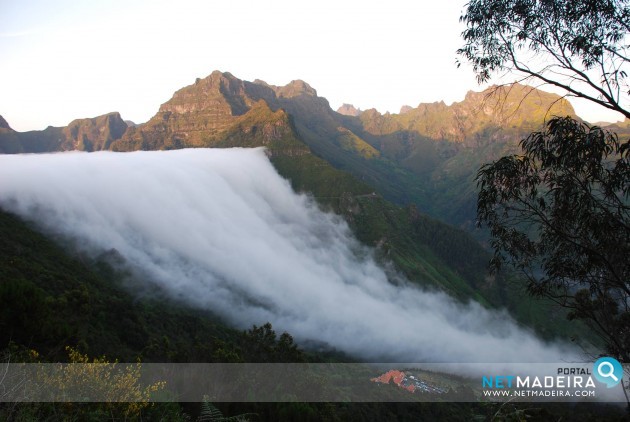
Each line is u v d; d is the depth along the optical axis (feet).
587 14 35.81
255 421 54.90
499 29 40.57
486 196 39.04
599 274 39.99
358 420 109.91
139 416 31.12
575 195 33.86
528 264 44.88
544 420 34.60
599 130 31.04
